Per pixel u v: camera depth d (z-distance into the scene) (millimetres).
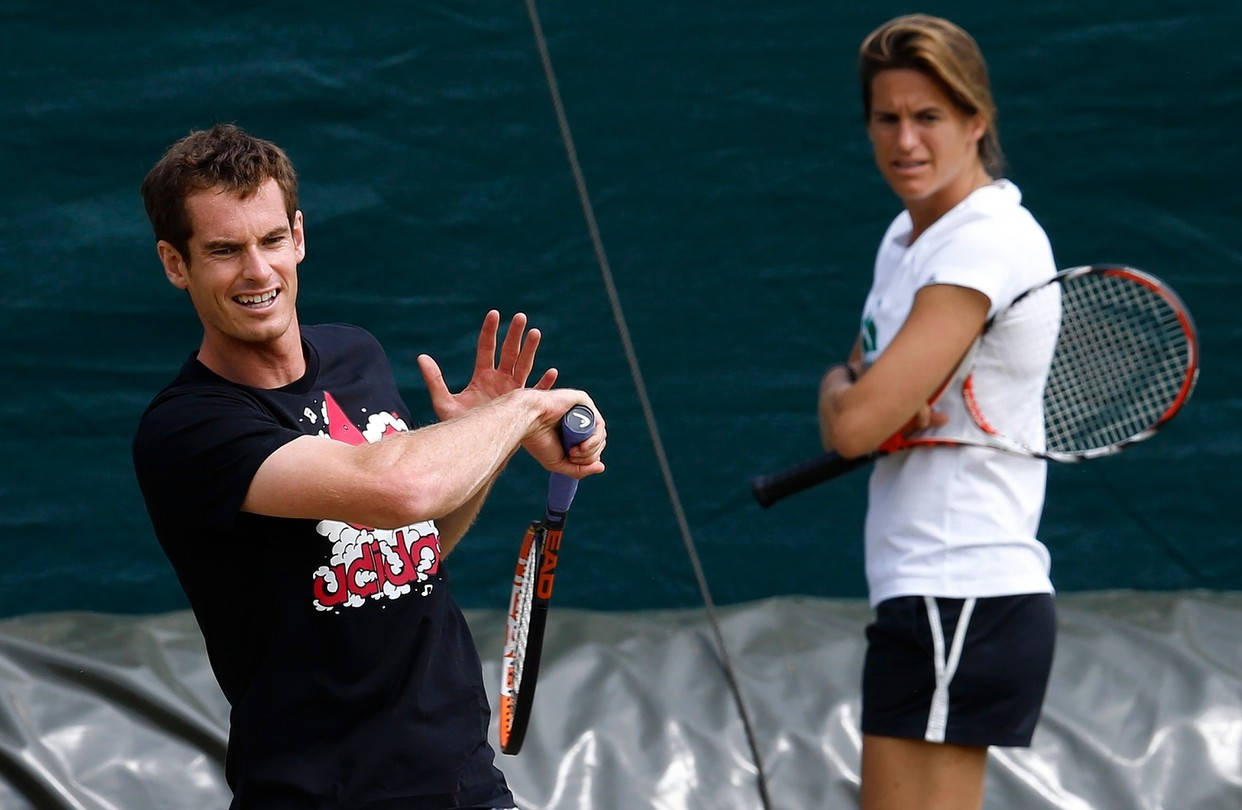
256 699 7730
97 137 15539
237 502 7297
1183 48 15898
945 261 9812
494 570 16109
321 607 7664
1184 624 14633
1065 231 16094
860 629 14711
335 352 8398
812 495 16219
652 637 14438
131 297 15625
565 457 8383
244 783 7805
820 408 10992
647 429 16156
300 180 15766
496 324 8750
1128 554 16219
